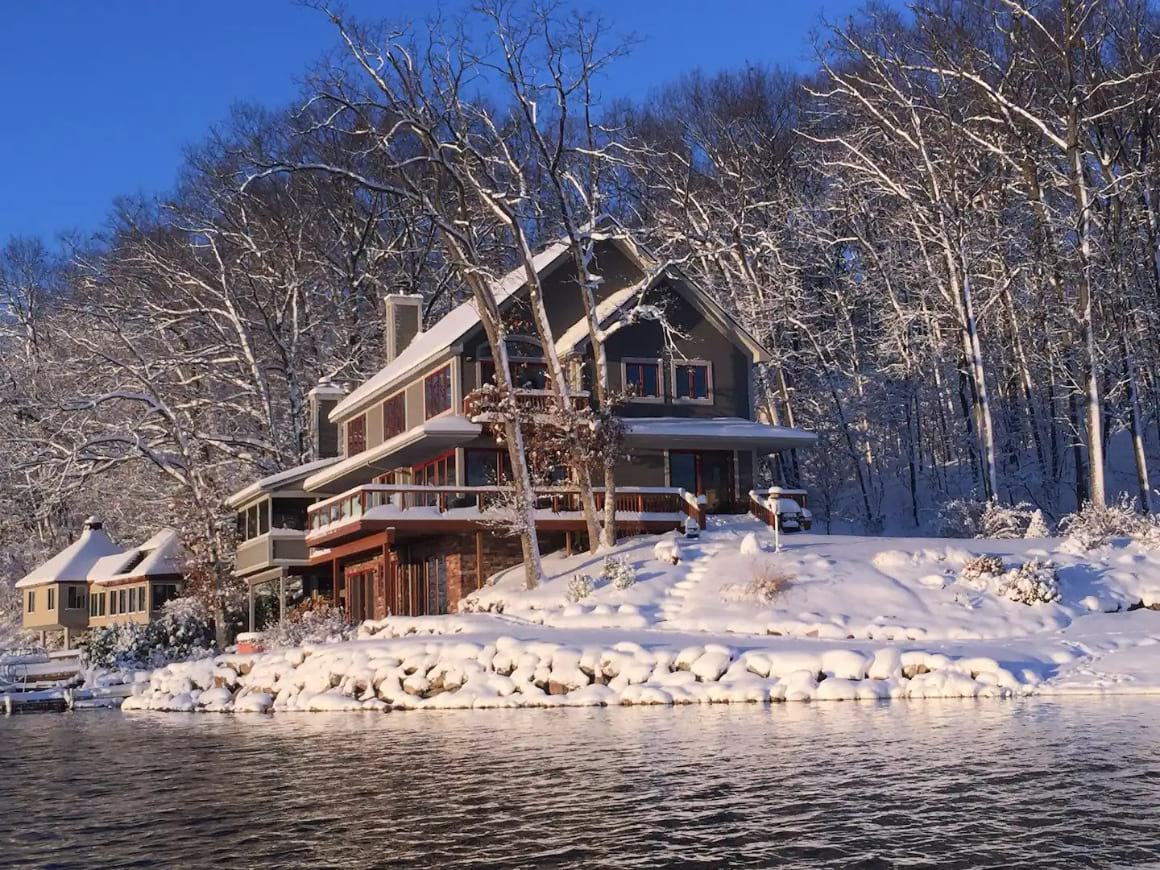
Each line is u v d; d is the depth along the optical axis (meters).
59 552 81.06
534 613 37.19
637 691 28.53
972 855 12.69
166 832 15.77
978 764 17.50
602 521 41.84
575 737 22.73
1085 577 36.00
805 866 12.58
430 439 42.75
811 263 61.66
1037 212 49.44
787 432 45.81
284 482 52.34
